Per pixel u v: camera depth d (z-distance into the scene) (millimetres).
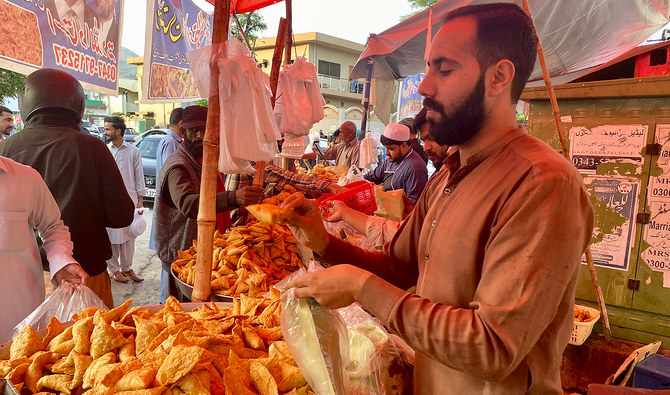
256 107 1797
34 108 2133
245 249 2178
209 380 1007
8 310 1719
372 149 5980
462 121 903
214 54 1736
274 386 1015
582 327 2441
